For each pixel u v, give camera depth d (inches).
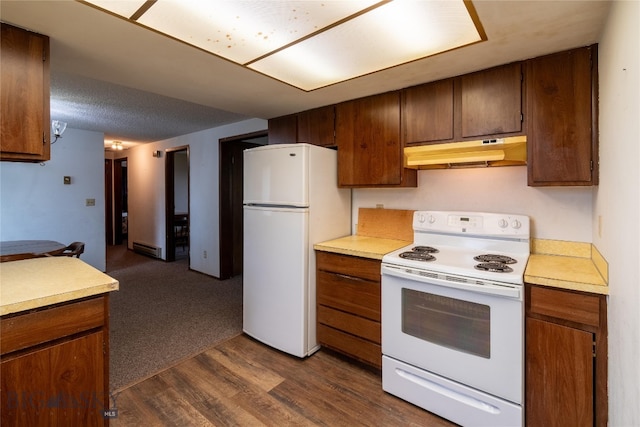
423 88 88.0
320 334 98.5
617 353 48.8
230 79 85.6
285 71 80.0
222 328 117.0
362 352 88.7
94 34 61.7
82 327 52.9
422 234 96.3
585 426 58.1
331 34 61.8
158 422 69.9
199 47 67.1
